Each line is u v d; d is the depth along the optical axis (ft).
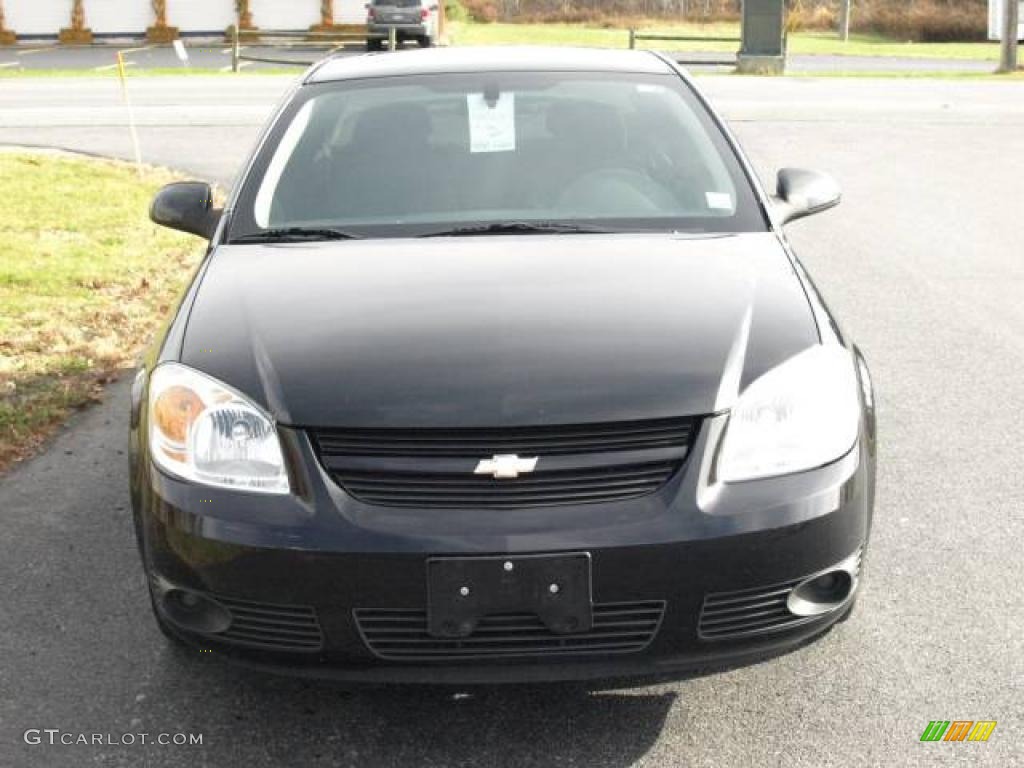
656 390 8.90
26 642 11.03
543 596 8.49
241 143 45.09
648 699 9.97
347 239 11.62
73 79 73.72
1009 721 9.61
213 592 8.86
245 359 9.43
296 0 122.31
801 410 9.05
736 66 79.00
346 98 13.75
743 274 10.55
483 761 9.17
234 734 9.59
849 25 151.43
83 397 17.67
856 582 9.36
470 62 14.42
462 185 12.38
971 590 11.80
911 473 14.82
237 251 11.52
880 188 35.73
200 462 9.00
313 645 8.80
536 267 10.67
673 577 8.55
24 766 9.20
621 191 12.26
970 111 53.42
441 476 8.68
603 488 8.70
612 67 14.33
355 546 8.48
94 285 24.58
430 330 9.59
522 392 8.86
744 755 9.21
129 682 10.37
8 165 39.68
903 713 9.74
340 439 8.83
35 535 13.26
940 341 20.51
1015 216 31.58
